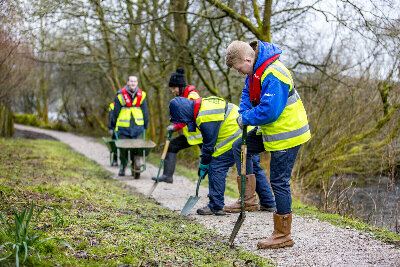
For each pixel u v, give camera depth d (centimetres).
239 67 329
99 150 1302
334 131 812
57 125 2381
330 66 867
